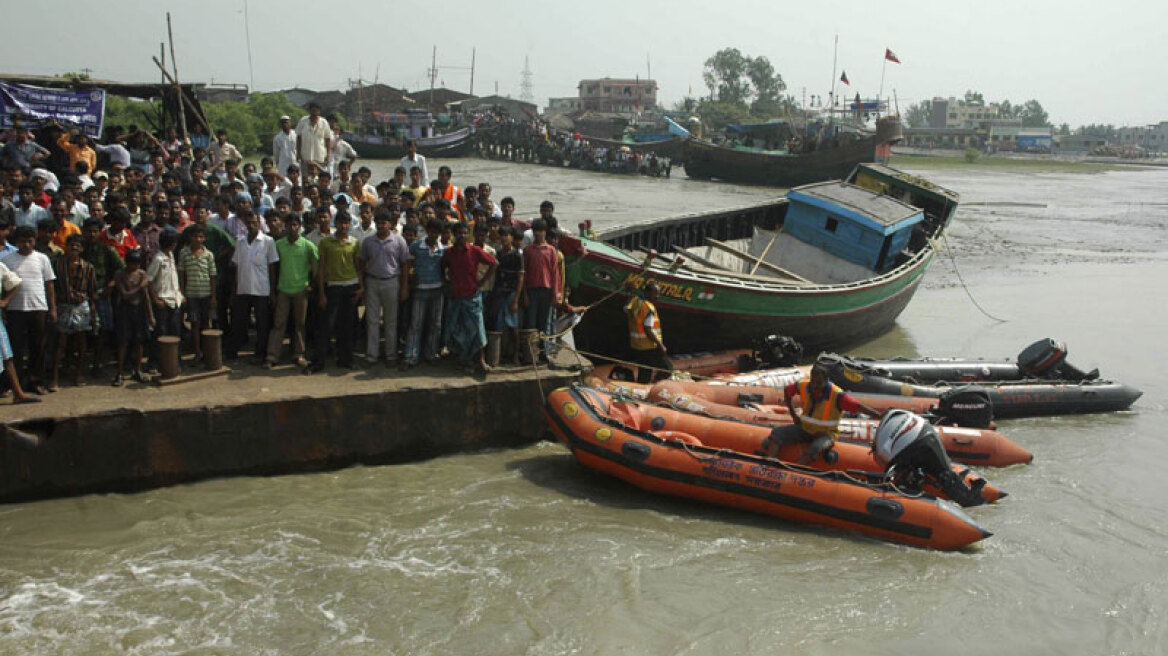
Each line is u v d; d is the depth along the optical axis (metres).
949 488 9.28
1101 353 16.69
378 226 10.12
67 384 9.40
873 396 11.56
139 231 10.12
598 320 13.10
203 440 8.91
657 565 7.96
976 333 18.27
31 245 8.69
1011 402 12.55
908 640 6.98
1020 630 7.21
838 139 55.97
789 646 6.82
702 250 18.36
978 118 181.50
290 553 7.83
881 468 9.34
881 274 17.70
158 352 9.87
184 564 7.57
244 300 10.28
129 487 8.75
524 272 10.75
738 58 140.12
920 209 18.64
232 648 6.48
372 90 80.75
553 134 70.50
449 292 10.35
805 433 9.38
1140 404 13.52
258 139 54.38
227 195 11.05
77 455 8.49
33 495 8.45
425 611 7.05
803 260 18.17
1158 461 11.07
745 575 7.86
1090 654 6.91
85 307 9.16
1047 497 9.84
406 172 13.98
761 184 58.66
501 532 8.43
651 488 9.36
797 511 8.84
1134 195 59.41
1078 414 12.91
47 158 15.20
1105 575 8.15
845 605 7.44
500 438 10.36
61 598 7.00
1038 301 21.78
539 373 10.55
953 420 11.15
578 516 8.88
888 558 8.30
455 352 10.56
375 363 10.58
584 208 37.53
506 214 12.22
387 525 8.44
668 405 10.42
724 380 11.84
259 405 9.06
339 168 13.18
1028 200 53.53
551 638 6.77
